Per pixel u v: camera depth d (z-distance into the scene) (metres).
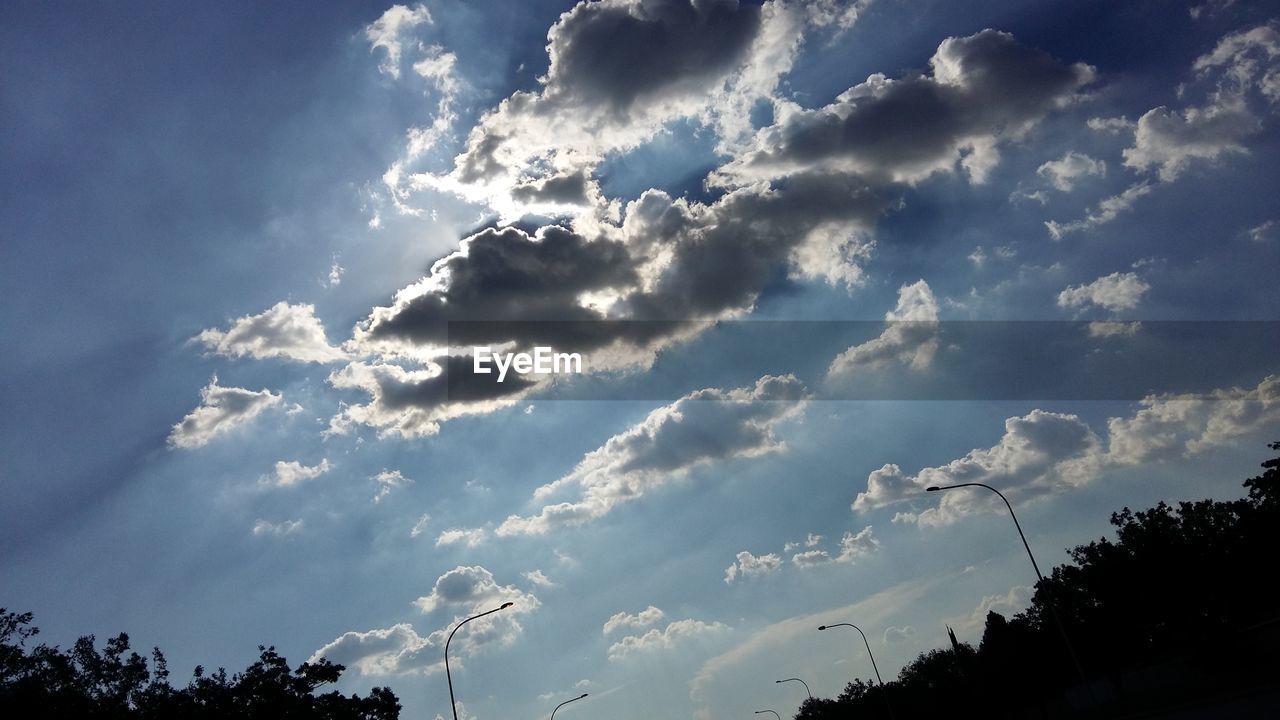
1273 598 55.00
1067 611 65.25
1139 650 59.91
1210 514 59.09
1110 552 60.50
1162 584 56.62
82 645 45.84
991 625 79.81
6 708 40.09
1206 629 51.88
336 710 64.56
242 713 55.31
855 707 130.62
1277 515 53.47
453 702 45.81
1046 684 69.94
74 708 42.91
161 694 49.53
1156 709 41.84
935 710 98.69
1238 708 30.30
